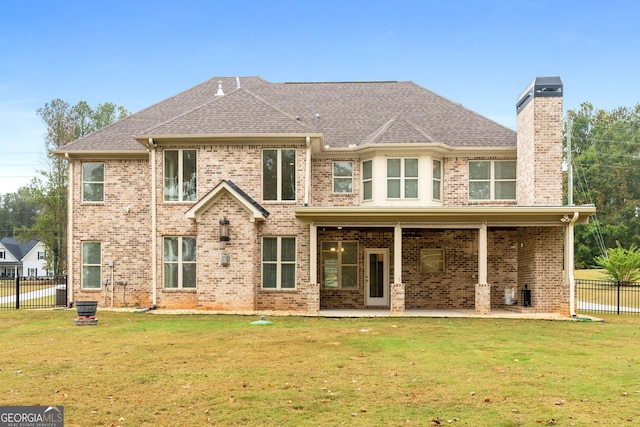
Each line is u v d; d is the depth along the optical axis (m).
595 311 22.39
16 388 8.84
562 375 9.72
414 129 22.06
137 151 21.67
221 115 21.33
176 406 7.88
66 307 22.00
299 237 20.34
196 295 20.44
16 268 76.81
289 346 12.65
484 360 11.04
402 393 8.50
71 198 21.95
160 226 20.64
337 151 22.14
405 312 20.28
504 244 22.36
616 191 60.03
